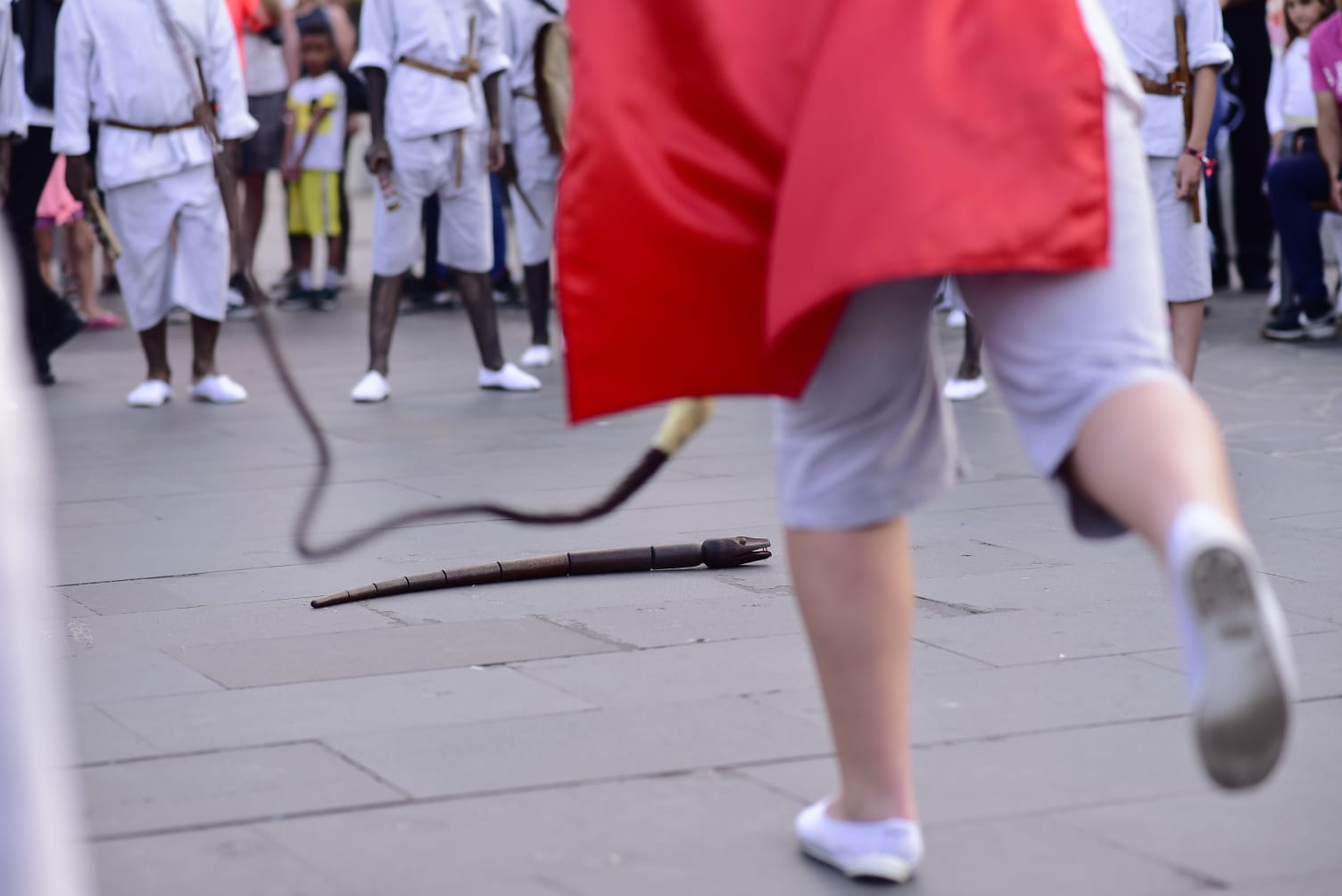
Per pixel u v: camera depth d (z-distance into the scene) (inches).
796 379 90.4
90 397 334.0
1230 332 385.7
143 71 309.0
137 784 118.8
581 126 88.2
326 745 126.6
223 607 171.8
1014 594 168.4
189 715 134.9
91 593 178.7
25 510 37.6
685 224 87.4
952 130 82.0
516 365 374.3
